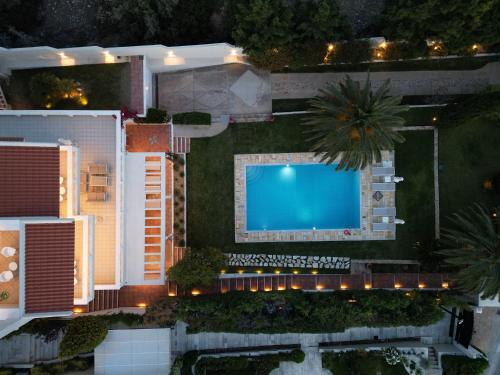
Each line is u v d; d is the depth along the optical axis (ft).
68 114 94.99
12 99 107.55
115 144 97.81
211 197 113.60
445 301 102.83
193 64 113.80
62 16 120.06
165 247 108.27
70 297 77.30
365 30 117.39
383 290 107.45
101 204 97.50
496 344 109.19
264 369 105.19
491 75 115.34
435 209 113.70
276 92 116.26
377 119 90.79
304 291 110.11
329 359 105.19
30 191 79.92
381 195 113.39
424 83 116.16
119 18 109.40
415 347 106.73
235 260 112.78
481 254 94.22
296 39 104.94
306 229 113.80
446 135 114.01
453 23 98.58
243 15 101.09
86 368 102.42
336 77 116.26
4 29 114.73
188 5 110.11
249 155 114.32
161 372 99.71
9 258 75.36
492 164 113.39
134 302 107.24
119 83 107.65
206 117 111.55
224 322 101.91
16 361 101.35
